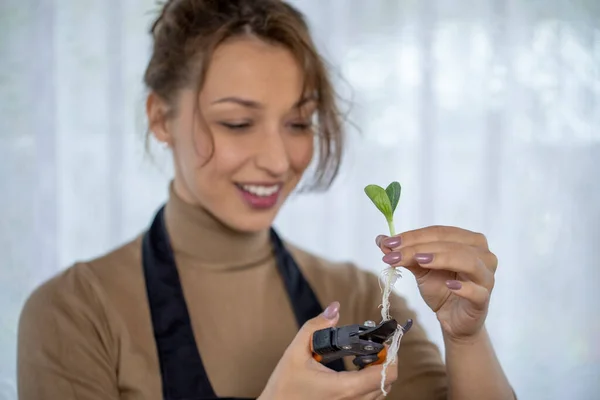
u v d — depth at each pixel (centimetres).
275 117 96
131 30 181
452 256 76
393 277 79
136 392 95
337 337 72
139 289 101
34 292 102
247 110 94
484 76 184
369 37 183
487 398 90
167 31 101
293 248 116
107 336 97
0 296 178
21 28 177
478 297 78
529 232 188
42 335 96
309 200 185
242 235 104
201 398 95
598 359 190
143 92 112
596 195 187
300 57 96
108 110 180
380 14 183
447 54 184
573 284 189
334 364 102
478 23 184
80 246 182
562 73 185
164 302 100
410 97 184
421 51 182
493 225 185
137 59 181
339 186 183
